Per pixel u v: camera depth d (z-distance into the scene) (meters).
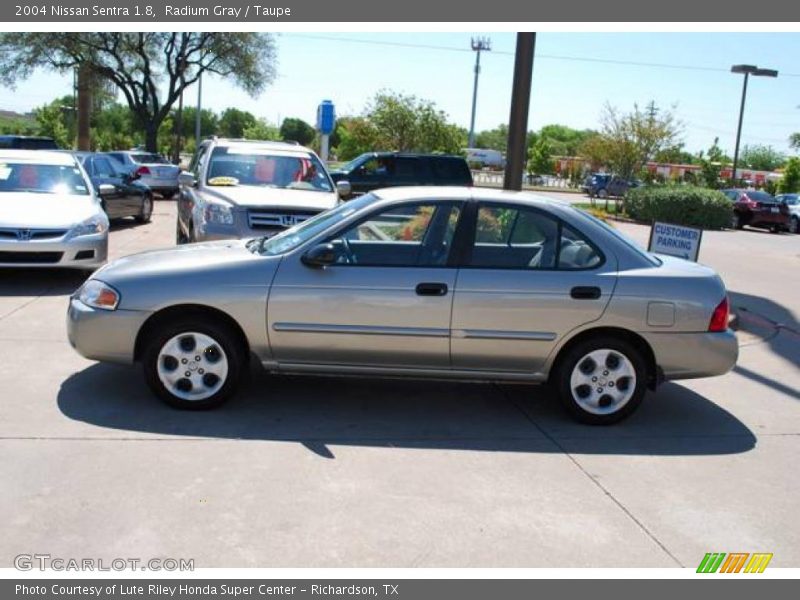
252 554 3.69
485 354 5.50
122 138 65.94
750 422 5.99
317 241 5.53
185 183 10.16
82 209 9.98
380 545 3.82
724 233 26.61
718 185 46.62
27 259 9.27
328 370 5.55
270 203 9.25
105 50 37.59
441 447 5.12
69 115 65.94
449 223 5.56
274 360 5.52
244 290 5.39
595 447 5.27
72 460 4.58
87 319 5.42
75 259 9.50
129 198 16.84
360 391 6.19
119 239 14.63
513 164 9.46
